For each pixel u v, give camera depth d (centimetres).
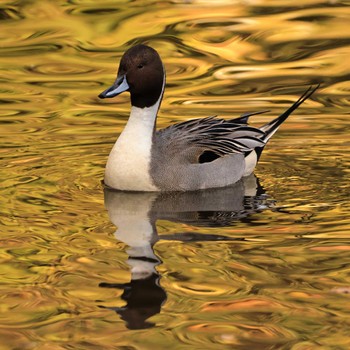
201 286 951
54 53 2044
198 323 873
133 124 1300
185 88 1820
